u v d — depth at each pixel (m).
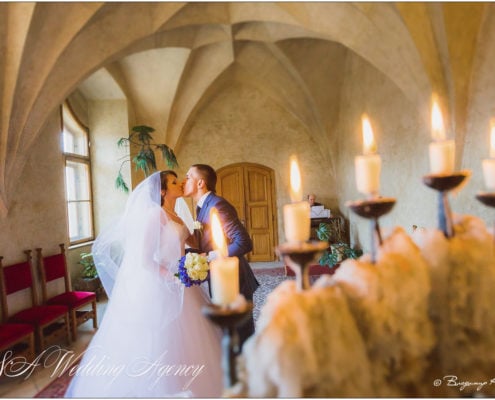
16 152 4.30
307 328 0.63
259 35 6.61
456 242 0.80
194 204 9.14
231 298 0.69
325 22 4.99
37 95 4.39
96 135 7.47
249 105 9.25
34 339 3.78
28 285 4.25
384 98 5.66
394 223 5.66
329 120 8.41
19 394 3.00
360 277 0.72
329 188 9.09
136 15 4.95
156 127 8.41
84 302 4.46
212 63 7.77
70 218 6.76
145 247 2.45
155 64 7.36
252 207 9.22
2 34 3.99
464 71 3.94
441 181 0.79
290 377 0.61
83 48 4.78
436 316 0.79
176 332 2.33
